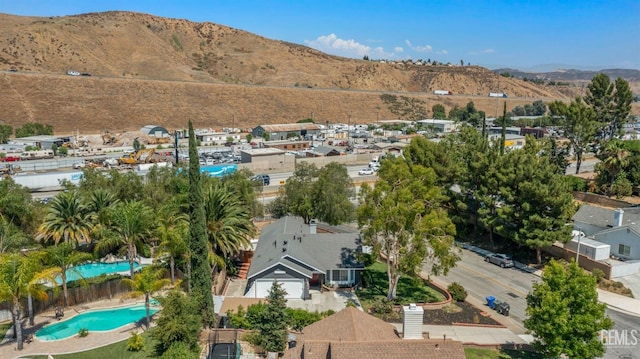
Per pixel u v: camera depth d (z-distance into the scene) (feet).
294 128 557.74
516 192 187.42
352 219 210.18
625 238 177.58
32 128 478.59
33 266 117.60
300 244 160.15
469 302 150.30
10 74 558.56
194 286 120.88
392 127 628.69
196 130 553.23
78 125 531.09
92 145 461.78
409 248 147.64
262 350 111.86
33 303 130.62
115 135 501.56
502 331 130.62
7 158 373.20
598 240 186.80
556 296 104.99
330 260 155.33
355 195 230.07
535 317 108.88
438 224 143.13
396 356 87.45
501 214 184.55
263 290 146.41
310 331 105.81
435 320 136.46
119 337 119.14
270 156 376.68
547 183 180.86
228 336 115.14
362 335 96.68
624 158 262.26
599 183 266.57
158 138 497.05
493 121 645.51
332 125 634.43
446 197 214.28
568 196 177.58
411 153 224.53
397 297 152.56
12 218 171.42
